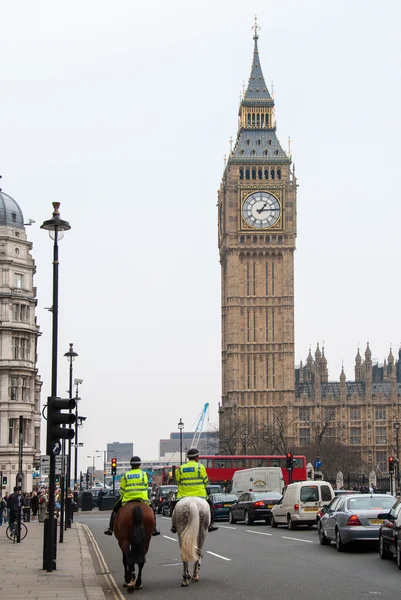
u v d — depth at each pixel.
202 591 30.83
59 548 51.31
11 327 121.12
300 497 64.25
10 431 120.00
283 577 34.28
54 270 39.25
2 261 122.50
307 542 51.78
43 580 33.88
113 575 37.34
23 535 63.34
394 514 38.94
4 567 39.12
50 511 37.41
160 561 43.62
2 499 89.75
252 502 74.31
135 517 31.27
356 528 44.06
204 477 34.81
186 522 32.72
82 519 105.75
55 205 40.50
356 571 35.78
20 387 121.06
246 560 41.66
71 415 37.50
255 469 105.75
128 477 33.06
